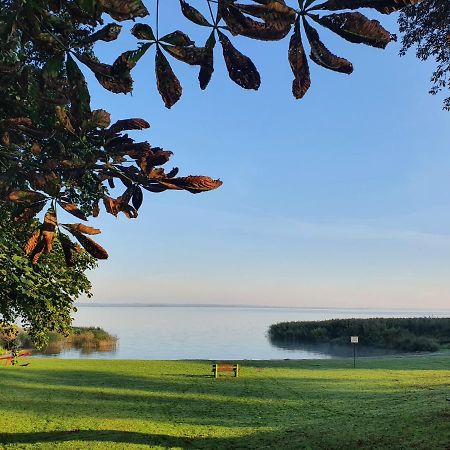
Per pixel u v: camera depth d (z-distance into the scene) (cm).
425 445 797
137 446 1007
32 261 137
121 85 135
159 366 2767
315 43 114
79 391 1827
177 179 141
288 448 933
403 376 2352
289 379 2277
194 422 1294
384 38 107
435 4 877
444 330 5956
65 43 139
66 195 149
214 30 120
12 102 159
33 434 1113
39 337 894
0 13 138
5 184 141
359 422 1119
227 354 4919
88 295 817
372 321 6700
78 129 147
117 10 115
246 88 125
